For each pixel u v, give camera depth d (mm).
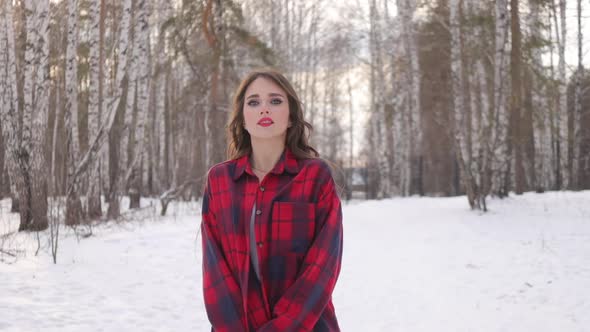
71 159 11070
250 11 23750
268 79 1668
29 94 10633
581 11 24422
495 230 10219
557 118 24984
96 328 4465
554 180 28281
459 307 5176
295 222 1560
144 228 10922
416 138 26641
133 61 14453
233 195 1630
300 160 1678
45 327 4406
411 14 23203
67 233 9867
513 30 15039
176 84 25781
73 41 11844
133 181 16766
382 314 5043
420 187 29141
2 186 20078
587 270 6273
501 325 4551
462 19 15875
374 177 36688
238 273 1552
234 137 1795
